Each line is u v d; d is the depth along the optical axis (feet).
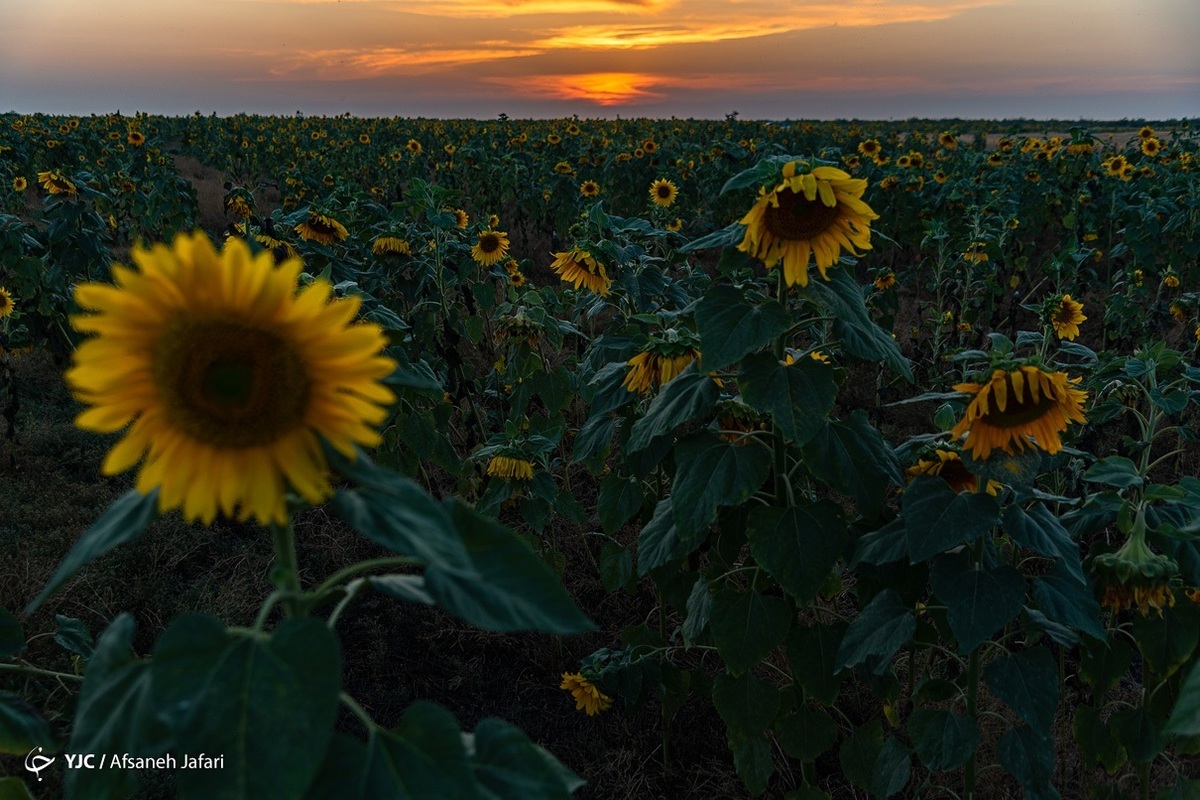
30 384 24.32
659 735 13.19
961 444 8.88
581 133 96.27
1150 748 9.16
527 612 4.59
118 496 18.78
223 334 4.13
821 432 8.84
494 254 23.54
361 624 15.52
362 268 21.76
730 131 92.58
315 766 3.69
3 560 15.38
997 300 29.91
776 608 9.49
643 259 16.67
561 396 16.65
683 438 9.28
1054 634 8.89
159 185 42.34
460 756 4.32
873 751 10.46
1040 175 50.55
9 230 22.50
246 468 4.26
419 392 13.91
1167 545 8.89
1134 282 28.84
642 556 9.95
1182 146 60.64
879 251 41.91
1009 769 8.66
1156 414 12.46
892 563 9.52
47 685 11.05
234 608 14.98
